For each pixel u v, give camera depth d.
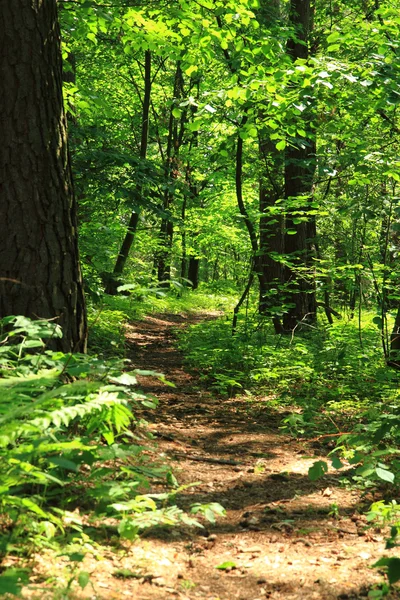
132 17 9.60
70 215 5.87
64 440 3.96
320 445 6.99
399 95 9.08
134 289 4.72
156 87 26.38
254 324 14.12
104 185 12.16
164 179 13.12
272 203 16.69
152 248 22.86
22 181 5.57
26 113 5.59
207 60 10.83
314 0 17.19
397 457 6.06
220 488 5.43
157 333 16.83
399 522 4.31
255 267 13.12
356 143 10.15
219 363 10.91
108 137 13.18
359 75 9.73
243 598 3.44
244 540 4.36
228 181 27.23
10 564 3.24
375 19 14.60
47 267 5.62
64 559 3.46
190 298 28.59
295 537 4.39
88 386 3.73
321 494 5.32
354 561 3.94
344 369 10.30
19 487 3.52
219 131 15.31
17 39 5.57
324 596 3.46
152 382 10.16
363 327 13.41
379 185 10.73
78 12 9.39
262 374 9.83
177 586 3.50
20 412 3.40
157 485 5.20
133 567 3.64
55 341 5.60
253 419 8.21
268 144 15.55
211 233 30.58
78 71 20.98
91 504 4.32
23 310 5.51
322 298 17.44
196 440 7.02
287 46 14.62
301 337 13.34
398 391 8.81
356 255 11.41
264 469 6.04
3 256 5.52
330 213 11.51
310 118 12.27
